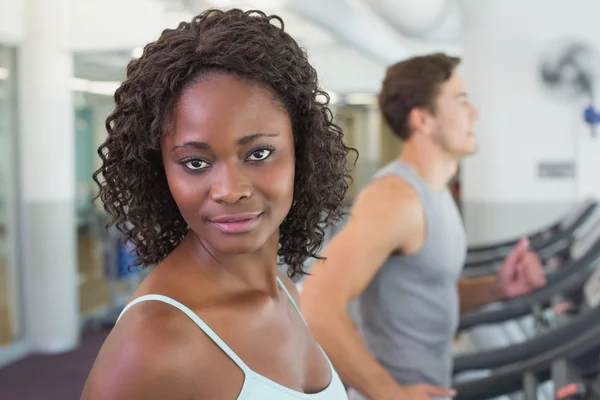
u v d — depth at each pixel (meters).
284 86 0.71
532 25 5.03
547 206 5.09
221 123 0.67
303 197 0.85
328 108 0.84
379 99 1.82
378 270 1.67
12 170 5.09
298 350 0.83
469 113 1.75
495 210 5.13
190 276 0.73
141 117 0.72
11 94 5.04
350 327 1.49
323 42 6.03
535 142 5.08
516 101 5.08
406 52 7.29
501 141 5.11
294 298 0.97
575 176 5.04
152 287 0.71
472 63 5.13
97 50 4.94
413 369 1.68
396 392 1.50
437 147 1.72
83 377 4.67
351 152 0.96
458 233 1.75
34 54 5.00
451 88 1.71
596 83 4.98
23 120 5.07
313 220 0.87
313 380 0.84
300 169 0.82
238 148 0.68
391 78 1.76
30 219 5.14
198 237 0.75
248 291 0.78
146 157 0.75
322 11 4.56
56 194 5.16
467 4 5.10
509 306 2.71
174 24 4.70
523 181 5.11
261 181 0.70
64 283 5.27
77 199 6.00
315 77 0.79
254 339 0.74
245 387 0.69
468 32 5.13
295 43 0.77
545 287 2.75
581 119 5.00
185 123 0.68
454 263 1.72
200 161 0.69
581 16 4.97
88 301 6.11
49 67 5.02
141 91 0.71
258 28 0.72
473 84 5.13
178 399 0.64
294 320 0.86
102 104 5.77
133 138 0.74
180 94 0.69
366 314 1.72
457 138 1.71
